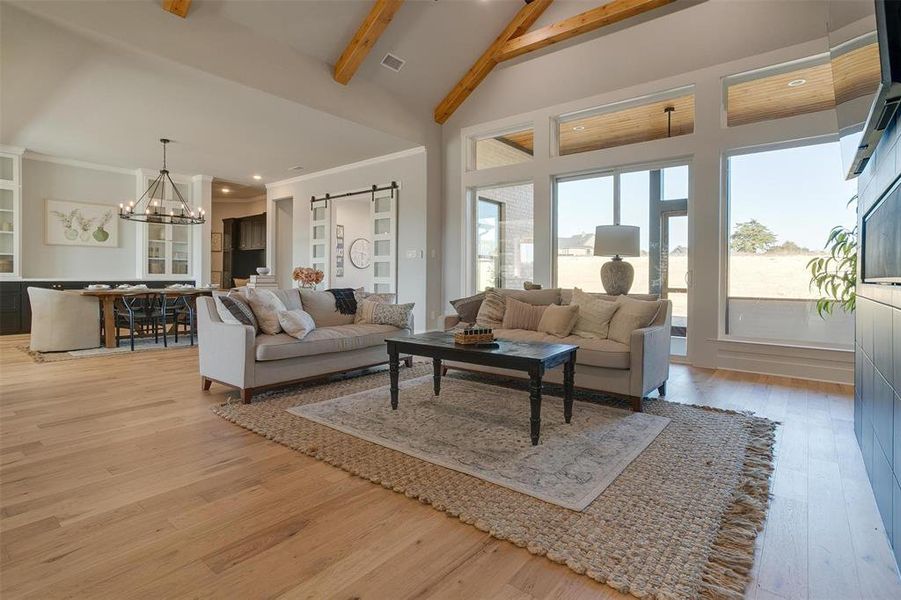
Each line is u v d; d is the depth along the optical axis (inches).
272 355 130.6
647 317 132.9
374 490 78.3
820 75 168.1
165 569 57.0
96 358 200.8
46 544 62.0
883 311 67.6
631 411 122.1
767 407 128.1
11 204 266.5
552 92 225.9
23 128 230.4
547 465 87.0
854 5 68.4
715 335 182.2
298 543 62.7
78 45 149.9
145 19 152.1
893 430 60.2
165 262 332.2
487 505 72.2
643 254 207.8
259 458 91.4
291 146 261.9
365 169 296.0
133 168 316.2
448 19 211.9
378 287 291.4
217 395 138.6
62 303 215.0
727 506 72.2
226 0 166.2
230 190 422.3
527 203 242.2
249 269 442.9
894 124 59.6
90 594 52.4
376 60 218.8
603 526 66.3
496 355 101.7
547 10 224.2
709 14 181.8
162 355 209.6
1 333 261.6
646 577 55.1
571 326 143.6
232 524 67.4
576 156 218.5
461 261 264.8
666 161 199.0
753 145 173.9
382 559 59.3
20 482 80.4
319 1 177.6
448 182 269.9
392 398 121.6
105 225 309.7
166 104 198.4
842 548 62.2
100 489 78.0
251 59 180.2
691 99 197.3
